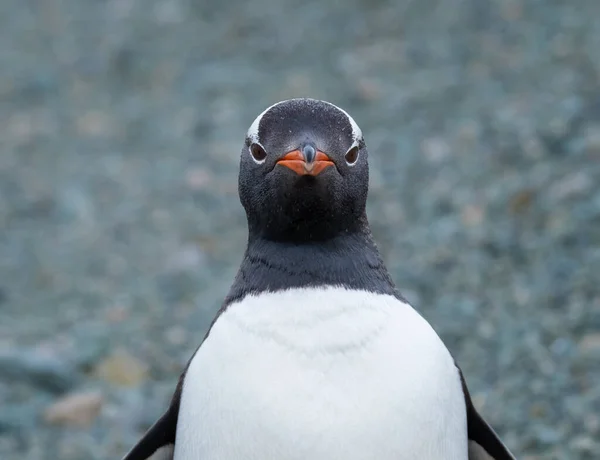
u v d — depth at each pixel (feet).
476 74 68.39
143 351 43.98
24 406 40.22
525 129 57.62
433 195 54.13
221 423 20.90
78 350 43.93
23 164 68.18
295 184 22.07
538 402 35.58
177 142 68.74
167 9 90.99
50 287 52.19
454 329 41.50
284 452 20.30
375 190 56.03
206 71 77.97
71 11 95.25
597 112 57.57
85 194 62.44
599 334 38.91
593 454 32.40
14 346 44.27
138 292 50.47
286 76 74.79
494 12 76.23
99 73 81.97
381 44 76.74
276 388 20.54
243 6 88.94
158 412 39.40
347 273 22.18
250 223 23.36
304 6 86.38
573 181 50.29
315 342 20.88
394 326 21.40
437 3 80.64
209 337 22.04
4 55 86.84
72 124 73.92
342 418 20.30
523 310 41.93
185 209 59.52
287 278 22.08
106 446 37.60
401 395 20.59
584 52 66.80
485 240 47.96
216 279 51.11
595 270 43.19
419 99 66.44
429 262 47.29
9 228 59.62
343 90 70.13
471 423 23.56
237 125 69.36
